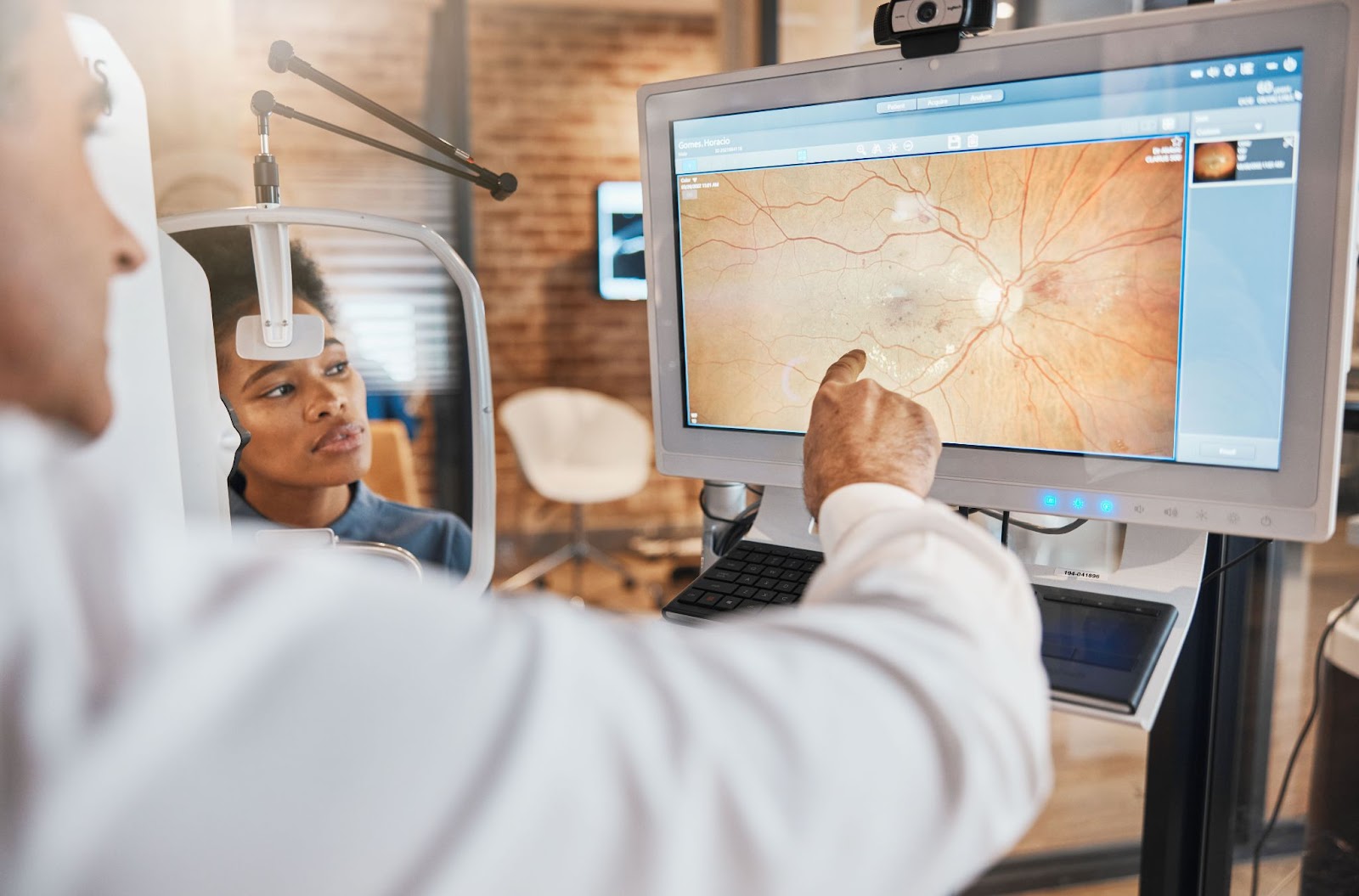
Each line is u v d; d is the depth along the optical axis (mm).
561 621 292
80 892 220
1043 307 825
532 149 4598
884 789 298
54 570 237
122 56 672
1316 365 729
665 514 4965
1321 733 1413
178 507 726
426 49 4230
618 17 4598
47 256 288
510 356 4699
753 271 948
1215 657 1213
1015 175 814
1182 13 729
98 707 226
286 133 4039
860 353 849
